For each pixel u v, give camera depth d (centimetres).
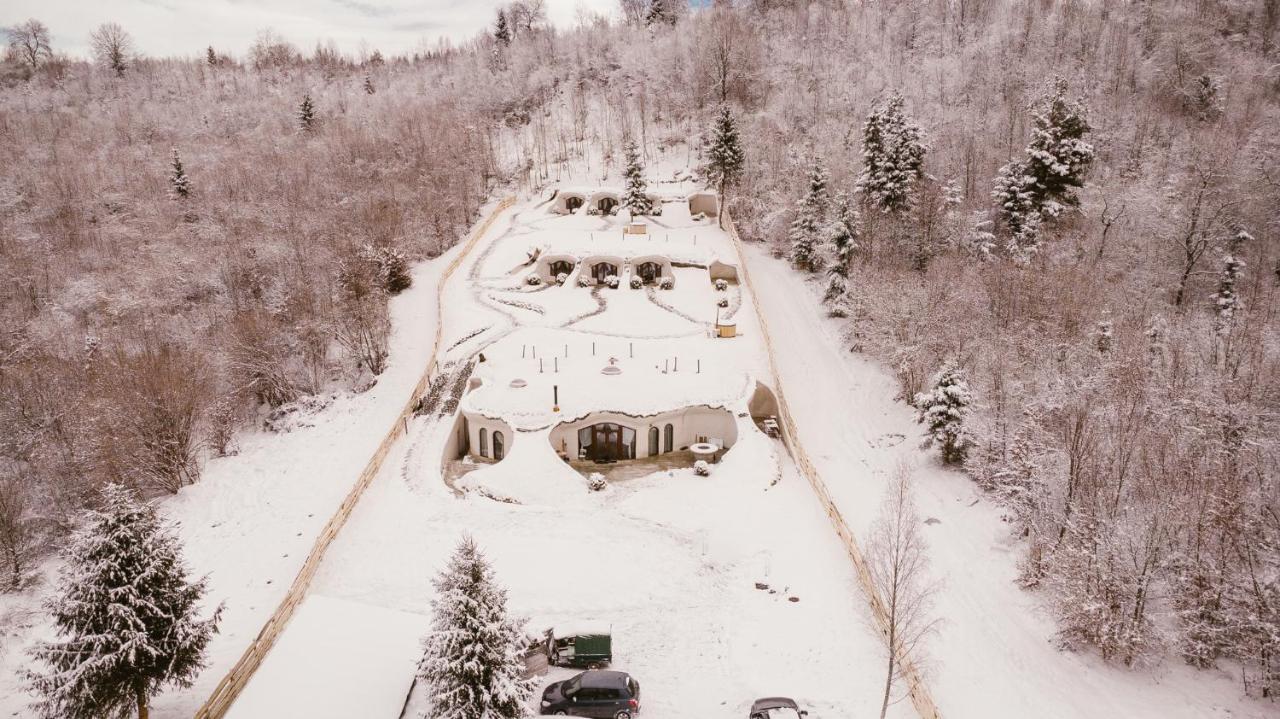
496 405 4916
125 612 2223
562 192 9838
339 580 3366
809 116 10944
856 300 6369
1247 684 2652
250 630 3078
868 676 2647
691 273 7681
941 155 9019
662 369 5544
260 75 17275
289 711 2344
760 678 2661
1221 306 5684
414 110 13025
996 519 3897
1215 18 10669
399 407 5428
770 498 4103
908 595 2747
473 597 2208
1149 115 9219
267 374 5772
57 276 7850
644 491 4253
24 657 3253
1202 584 2878
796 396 5641
